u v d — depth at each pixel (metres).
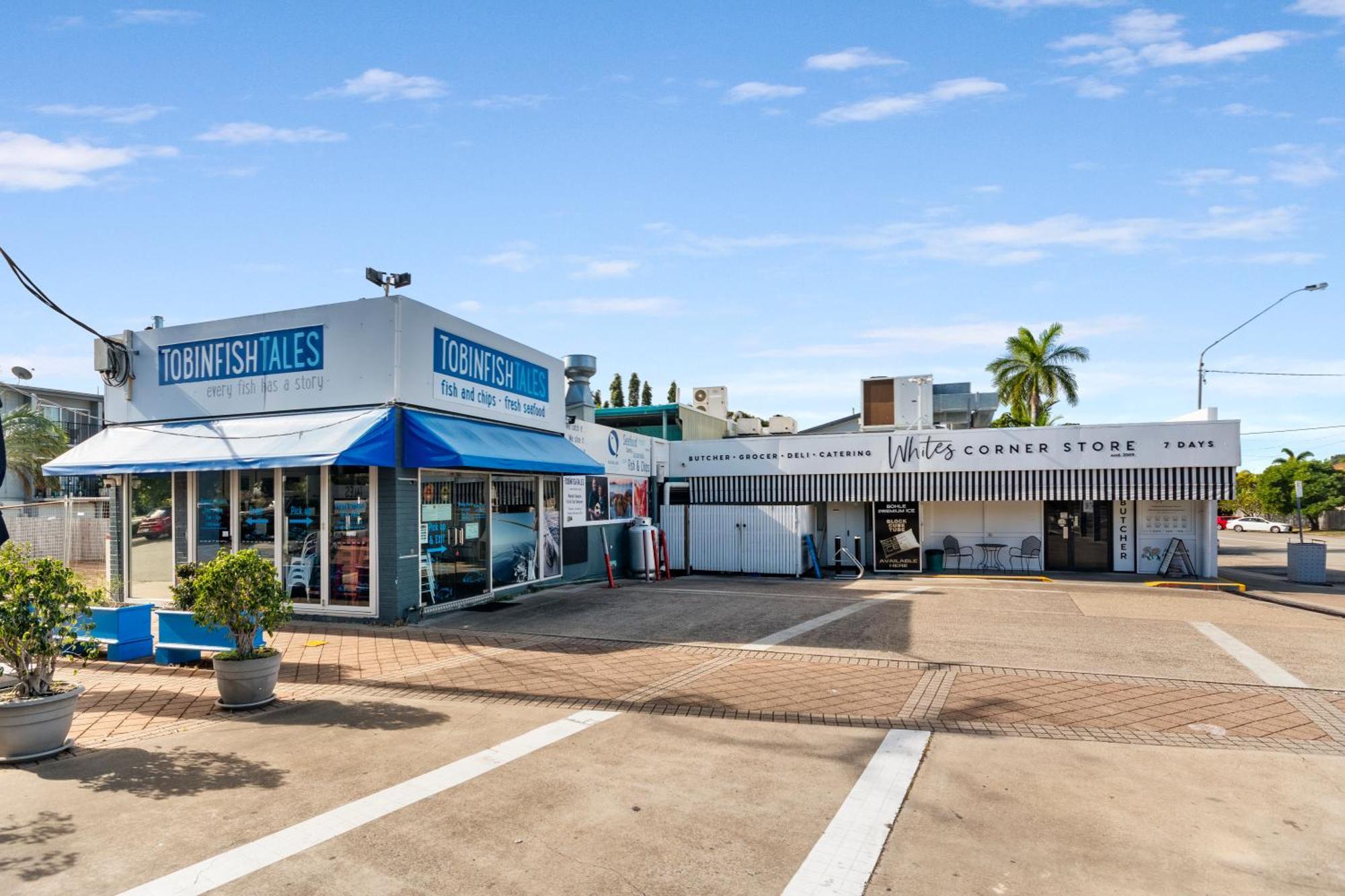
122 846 4.62
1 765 5.98
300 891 4.10
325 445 11.59
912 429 26.09
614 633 11.87
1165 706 7.89
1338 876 4.35
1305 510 62.06
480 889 4.13
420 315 13.09
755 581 20.55
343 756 6.21
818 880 4.26
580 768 5.93
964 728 7.08
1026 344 43.91
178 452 12.78
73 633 6.72
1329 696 8.34
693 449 24.62
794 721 7.26
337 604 12.85
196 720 7.25
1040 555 22.97
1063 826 4.98
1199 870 4.41
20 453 31.25
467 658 9.95
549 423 17.47
